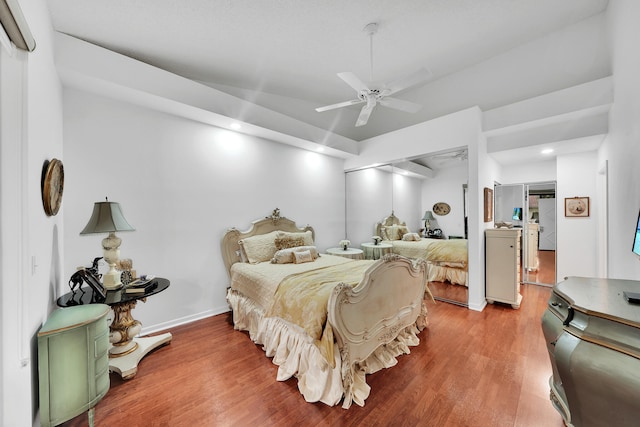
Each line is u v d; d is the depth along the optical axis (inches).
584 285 54.7
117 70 90.7
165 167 113.1
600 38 117.4
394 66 135.3
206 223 125.4
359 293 70.7
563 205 157.6
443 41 122.0
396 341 91.1
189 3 79.6
